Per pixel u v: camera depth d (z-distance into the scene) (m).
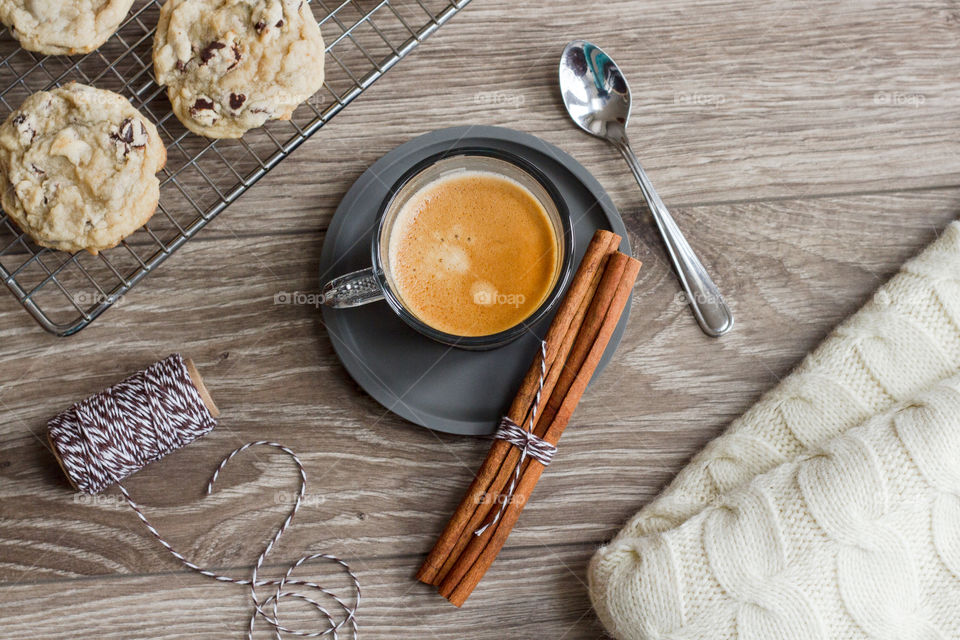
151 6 0.71
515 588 0.70
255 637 0.69
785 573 0.66
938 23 0.73
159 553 0.70
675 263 0.71
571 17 0.72
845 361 0.69
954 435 0.66
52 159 0.67
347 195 0.69
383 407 0.70
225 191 0.71
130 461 0.67
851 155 0.72
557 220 0.67
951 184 0.72
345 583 0.70
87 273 0.70
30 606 0.69
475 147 0.66
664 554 0.67
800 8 0.73
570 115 0.72
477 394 0.69
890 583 0.65
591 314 0.68
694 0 0.73
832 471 0.66
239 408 0.70
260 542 0.70
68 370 0.70
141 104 0.70
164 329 0.70
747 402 0.71
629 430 0.71
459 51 0.72
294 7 0.68
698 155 0.72
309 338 0.70
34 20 0.68
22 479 0.69
